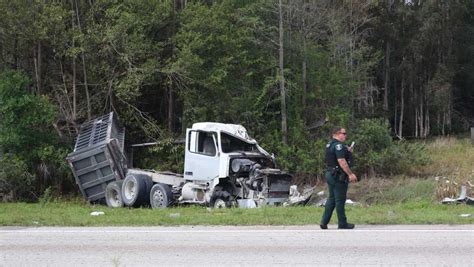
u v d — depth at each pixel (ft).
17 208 86.33
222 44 125.49
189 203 93.25
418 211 72.43
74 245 49.49
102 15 125.90
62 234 55.72
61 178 119.03
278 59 137.28
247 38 129.39
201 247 47.39
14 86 114.62
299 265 40.22
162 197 94.48
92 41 120.26
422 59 251.39
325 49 155.02
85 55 122.62
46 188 117.50
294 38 141.79
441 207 82.33
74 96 123.75
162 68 121.19
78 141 112.98
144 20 122.72
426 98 253.65
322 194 106.01
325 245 47.03
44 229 59.77
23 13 115.75
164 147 120.16
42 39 119.03
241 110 126.72
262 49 136.36
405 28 243.60
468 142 184.24
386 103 236.22
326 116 136.15
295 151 127.13
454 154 156.87
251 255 43.83
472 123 281.13
